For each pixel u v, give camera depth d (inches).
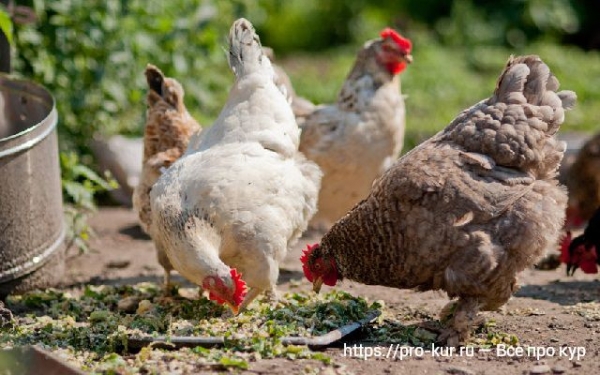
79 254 421.4
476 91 795.4
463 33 944.3
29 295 349.1
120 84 548.7
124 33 540.4
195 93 602.2
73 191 410.3
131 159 529.7
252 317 310.8
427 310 340.8
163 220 301.1
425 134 660.1
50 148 350.9
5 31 366.6
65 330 307.9
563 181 537.0
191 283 388.2
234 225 301.9
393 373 270.4
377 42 402.6
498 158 291.4
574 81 810.8
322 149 401.7
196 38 598.2
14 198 336.2
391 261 298.4
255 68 332.5
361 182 406.6
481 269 283.6
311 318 309.3
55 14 514.9
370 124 399.9
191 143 339.9
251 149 315.0
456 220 284.5
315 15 1013.2
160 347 287.3
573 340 301.9
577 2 968.9
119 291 360.2
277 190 311.3
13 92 378.0
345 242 307.1
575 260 378.3
